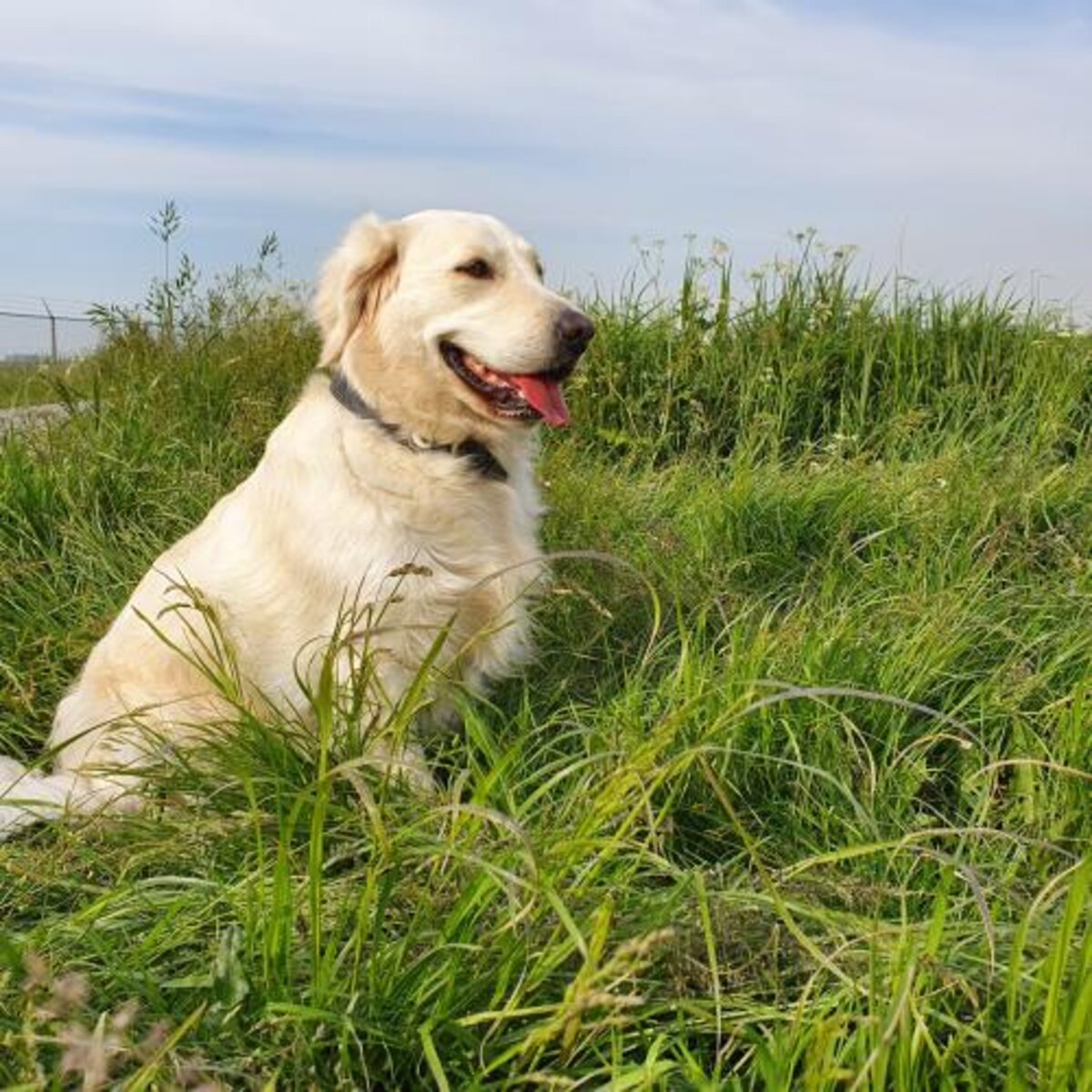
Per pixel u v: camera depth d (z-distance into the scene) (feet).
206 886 3.54
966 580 5.58
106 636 5.33
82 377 8.65
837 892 3.50
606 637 5.32
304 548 4.92
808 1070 2.72
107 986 3.19
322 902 3.43
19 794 4.46
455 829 3.30
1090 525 6.50
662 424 8.48
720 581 5.77
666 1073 2.97
